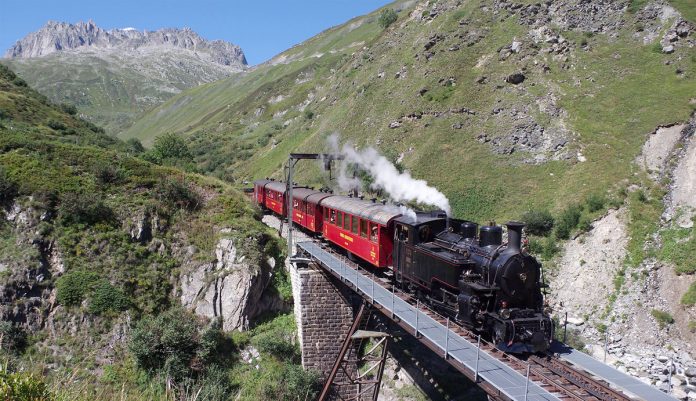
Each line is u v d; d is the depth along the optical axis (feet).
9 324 70.90
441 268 51.98
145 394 68.39
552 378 39.32
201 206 100.68
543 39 168.55
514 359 42.37
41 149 96.84
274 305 91.09
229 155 272.31
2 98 157.79
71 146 102.73
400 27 244.63
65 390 31.04
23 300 74.64
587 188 117.08
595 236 104.73
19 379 26.76
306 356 81.05
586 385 37.96
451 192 135.23
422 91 176.45
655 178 111.34
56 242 81.87
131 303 80.38
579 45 161.07
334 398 79.51
